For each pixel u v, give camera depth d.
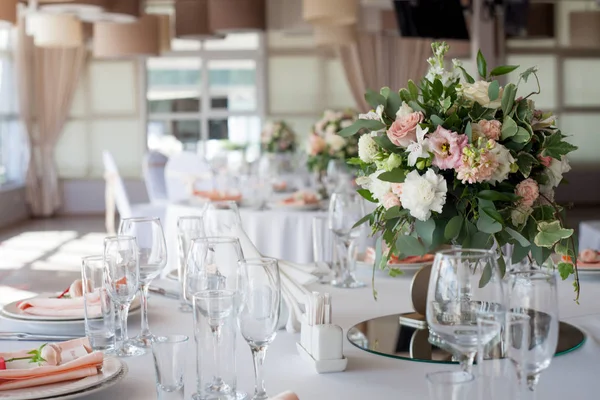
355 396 1.42
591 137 13.98
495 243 1.77
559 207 1.77
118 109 13.24
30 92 12.85
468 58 12.09
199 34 7.78
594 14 11.82
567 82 13.91
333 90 13.51
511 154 1.69
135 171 13.33
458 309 1.31
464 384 1.05
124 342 1.77
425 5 7.58
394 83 13.36
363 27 9.20
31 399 1.35
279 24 10.01
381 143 1.75
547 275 1.19
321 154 5.63
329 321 1.62
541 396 1.41
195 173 7.26
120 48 7.33
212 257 1.66
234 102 13.41
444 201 1.66
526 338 1.17
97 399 1.44
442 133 1.67
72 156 13.27
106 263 1.72
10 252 8.93
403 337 1.79
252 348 1.39
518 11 8.89
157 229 1.89
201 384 1.38
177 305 2.21
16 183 12.64
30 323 1.88
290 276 2.05
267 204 4.96
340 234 2.45
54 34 7.43
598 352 1.67
